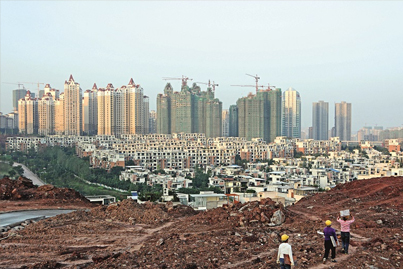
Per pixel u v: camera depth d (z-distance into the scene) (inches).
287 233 962.1
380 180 1679.4
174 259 759.1
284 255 658.8
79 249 921.5
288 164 6963.6
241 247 841.5
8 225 1209.4
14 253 887.1
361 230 996.6
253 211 1130.7
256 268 706.2
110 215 1291.8
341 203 1392.7
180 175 5974.4
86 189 5339.6
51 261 794.2
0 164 7593.5
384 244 817.5
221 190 4640.8
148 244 914.1
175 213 1348.4
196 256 778.8
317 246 825.5
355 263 711.1
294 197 3152.1
